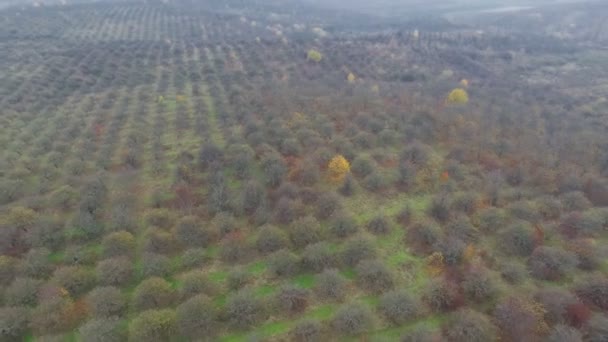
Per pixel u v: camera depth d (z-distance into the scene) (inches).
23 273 1603.1
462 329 1365.7
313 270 1664.6
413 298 1492.4
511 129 2898.6
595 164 2463.1
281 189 2074.3
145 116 3213.6
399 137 2721.5
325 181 2239.2
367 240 1742.1
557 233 1861.5
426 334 1353.3
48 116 3120.1
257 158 2456.9
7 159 2444.6
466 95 3494.1
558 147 2655.0
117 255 1706.4
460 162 2411.4
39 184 2222.0
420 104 3284.9
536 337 1349.7
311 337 1379.2
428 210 2015.3
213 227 1843.0
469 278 1555.1
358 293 1569.9
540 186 2197.3
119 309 1467.8
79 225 1845.5
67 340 1384.1
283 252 1679.4
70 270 1576.0
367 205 2078.0
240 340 1390.3
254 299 1478.8
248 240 1818.4
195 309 1395.2
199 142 2758.4
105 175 2311.8
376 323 1440.7
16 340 1385.3
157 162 2472.9
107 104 3400.6
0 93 3444.9
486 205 2039.9
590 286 1524.4
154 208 2063.2
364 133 2632.9
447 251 1700.3
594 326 1350.9
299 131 2662.4
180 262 1701.5
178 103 3474.4
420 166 2375.7
